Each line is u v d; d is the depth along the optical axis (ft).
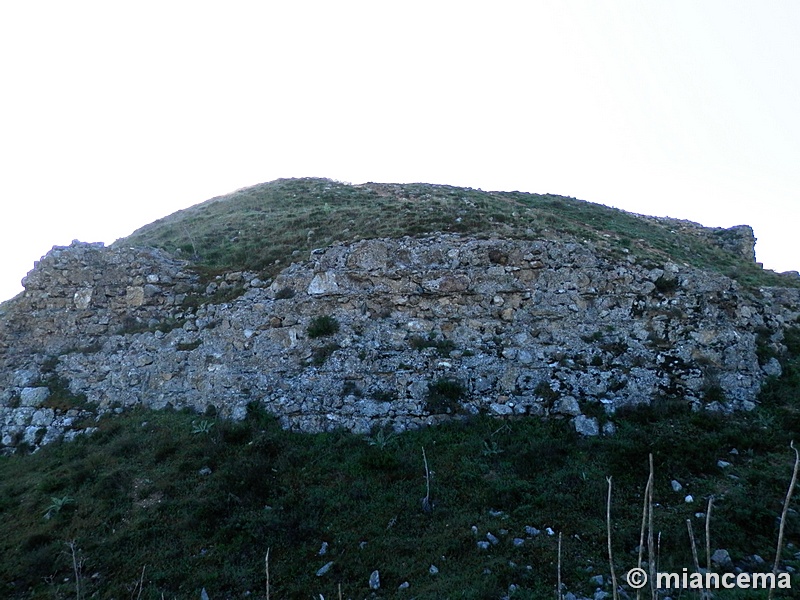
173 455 42.60
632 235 83.15
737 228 103.76
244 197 121.39
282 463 39.70
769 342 51.52
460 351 49.08
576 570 27.20
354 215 78.43
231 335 54.85
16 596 29.81
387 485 36.96
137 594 28.48
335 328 52.08
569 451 38.58
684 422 40.42
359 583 28.12
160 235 98.02
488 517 32.63
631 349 47.29
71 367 58.54
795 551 27.63
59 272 65.82
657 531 29.89
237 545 31.60
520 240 56.80
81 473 41.22
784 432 38.78
